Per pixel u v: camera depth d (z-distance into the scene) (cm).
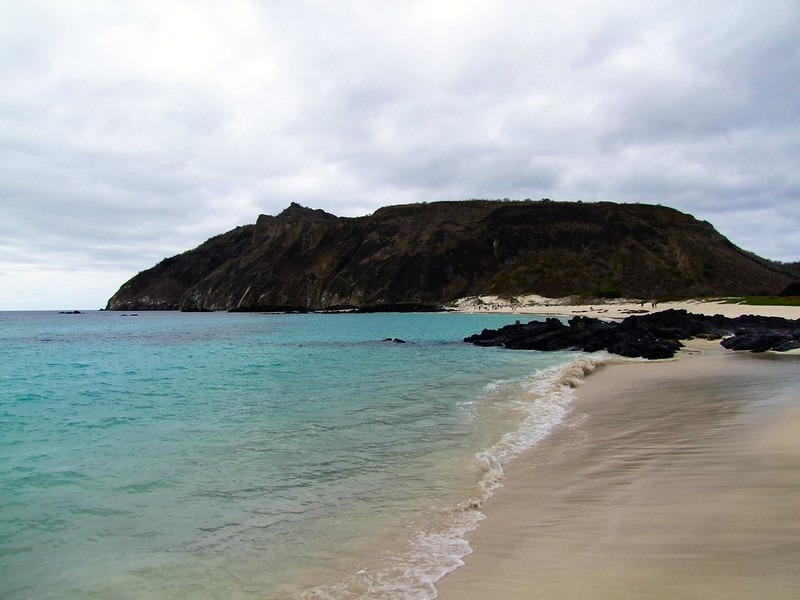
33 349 3756
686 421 971
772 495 542
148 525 590
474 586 406
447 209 12412
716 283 9556
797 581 364
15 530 586
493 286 10119
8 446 984
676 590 367
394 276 10700
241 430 1056
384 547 498
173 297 15262
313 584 438
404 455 832
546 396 1362
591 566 420
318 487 691
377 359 2638
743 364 1853
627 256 10238
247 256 13962
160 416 1252
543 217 11438
